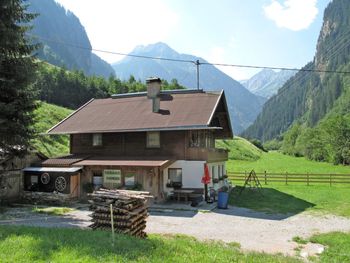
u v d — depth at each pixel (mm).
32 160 29438
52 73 100250
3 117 20406
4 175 25125
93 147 31500
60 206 25219
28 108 22016
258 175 48281
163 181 27078
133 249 10344
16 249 10047
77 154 31828
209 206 25266
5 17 20781
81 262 9164
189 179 27484
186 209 23781
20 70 21188
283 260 11477
